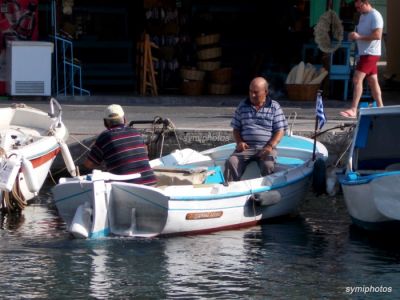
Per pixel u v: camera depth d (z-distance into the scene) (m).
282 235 15.80
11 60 25.41
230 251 14.67
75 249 14.52
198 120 22.16
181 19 28.83
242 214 16.03
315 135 17.22
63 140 18.52
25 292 12.56
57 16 28.05
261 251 14.74
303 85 26.19
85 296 12.44
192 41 28.88
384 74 32.56
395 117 16.94
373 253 14.77
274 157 16.77
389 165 17.03
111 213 15.00
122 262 13.91
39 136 18.58
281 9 29.09
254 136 16.81
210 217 15.50
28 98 25.86
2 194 17.03
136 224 15.14
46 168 18.14
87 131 20.67
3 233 15.59
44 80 25.69
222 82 28.30
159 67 28.36
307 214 17.45
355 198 15.77
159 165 17.20
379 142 17.06
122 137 15.30
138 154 15.34
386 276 13.55
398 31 30.89
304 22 28.25
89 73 28.83
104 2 29.03
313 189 17.22
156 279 13.17
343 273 13.65
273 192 16.14
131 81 29.08
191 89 27.83
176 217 14.98
